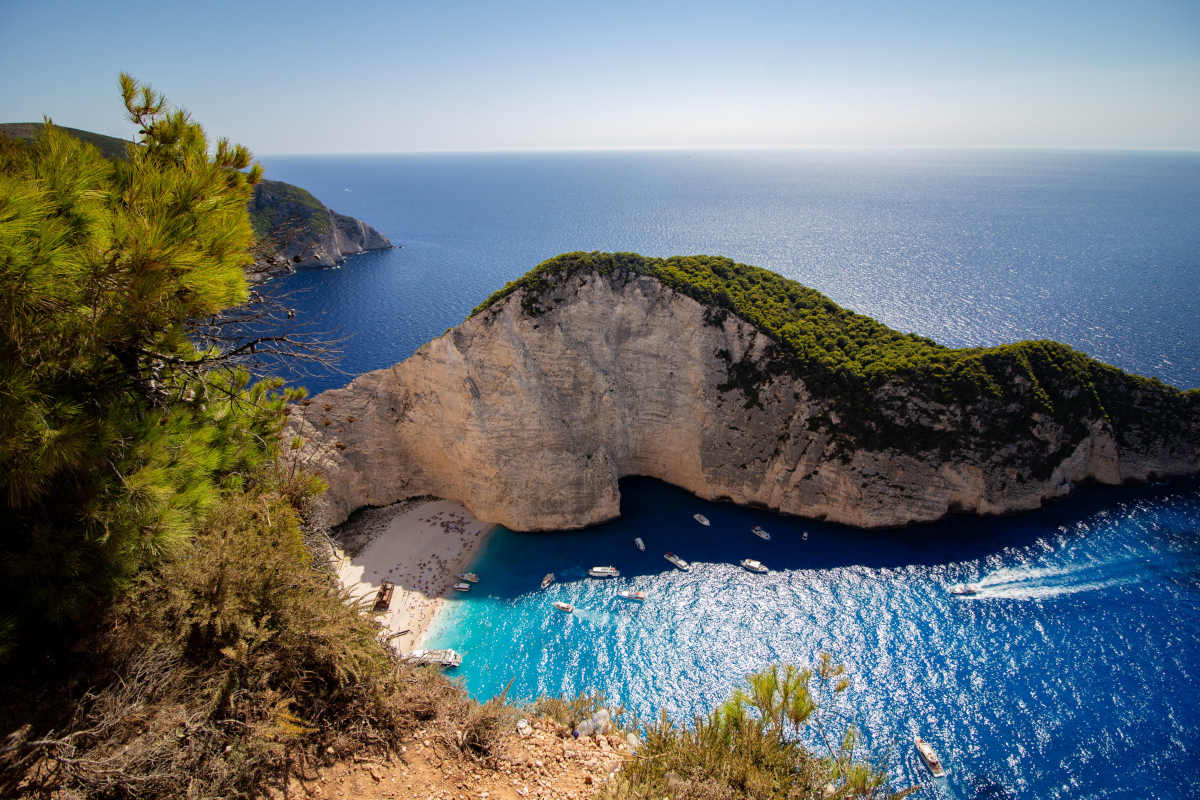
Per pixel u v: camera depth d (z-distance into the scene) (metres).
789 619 45.62
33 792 6.96
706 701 39.72
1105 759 34.75
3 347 6.96
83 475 8.30
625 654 43.16
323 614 10.89
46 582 8.16
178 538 9.02
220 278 8.52
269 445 15.20
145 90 10.38
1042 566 49.62
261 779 8.71
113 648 8.75
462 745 10.73
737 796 10.12
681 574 50.50
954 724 37.09
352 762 9.73
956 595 47.06
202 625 9.21
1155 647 41.97
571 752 11.61
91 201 7.58
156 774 7.14
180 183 8.51
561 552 53.38
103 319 7.73
